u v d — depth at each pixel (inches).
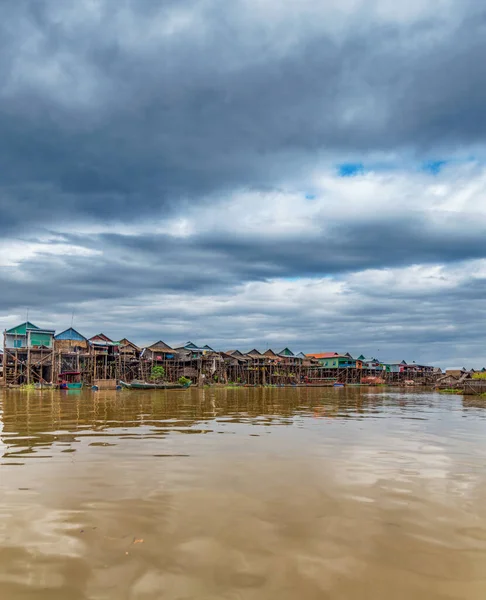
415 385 4945.9
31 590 211.5
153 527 290.5
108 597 205.6
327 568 237.6
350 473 433.7
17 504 333.7
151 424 823.7
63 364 2901.1
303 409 1251.8
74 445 580.4
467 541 274.5
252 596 208.2
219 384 3587.6
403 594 212.5
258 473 431.2
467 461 495.5
